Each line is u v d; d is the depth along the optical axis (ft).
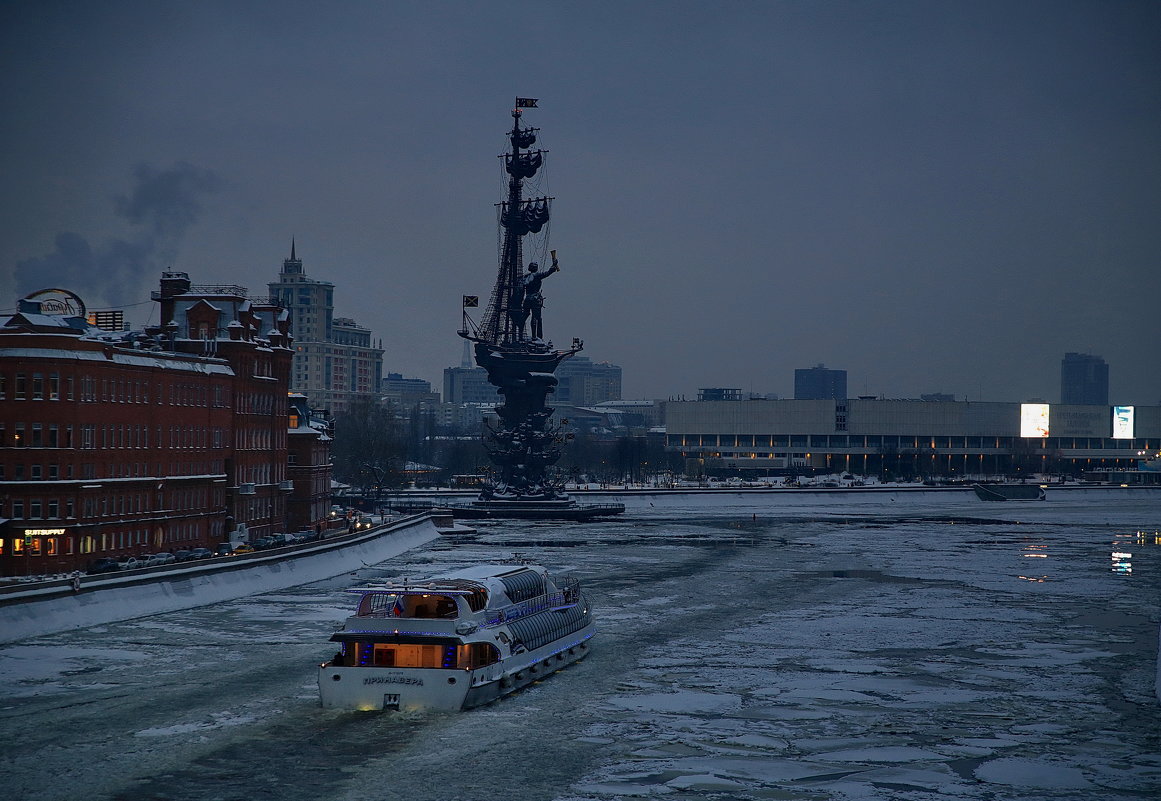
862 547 565.94
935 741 196.85
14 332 363.97
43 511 358.84
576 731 199.41
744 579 424.87
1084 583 419.33
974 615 336.49
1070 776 178.19
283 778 173.58
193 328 480.64
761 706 219.61
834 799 166.81
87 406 371.97
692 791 169.78
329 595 356.18
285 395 520.42
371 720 203.21
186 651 262.06
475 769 178.19
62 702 214.48
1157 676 241.96
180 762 180.34
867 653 274.36
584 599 275.59
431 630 211.00
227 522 466.29
